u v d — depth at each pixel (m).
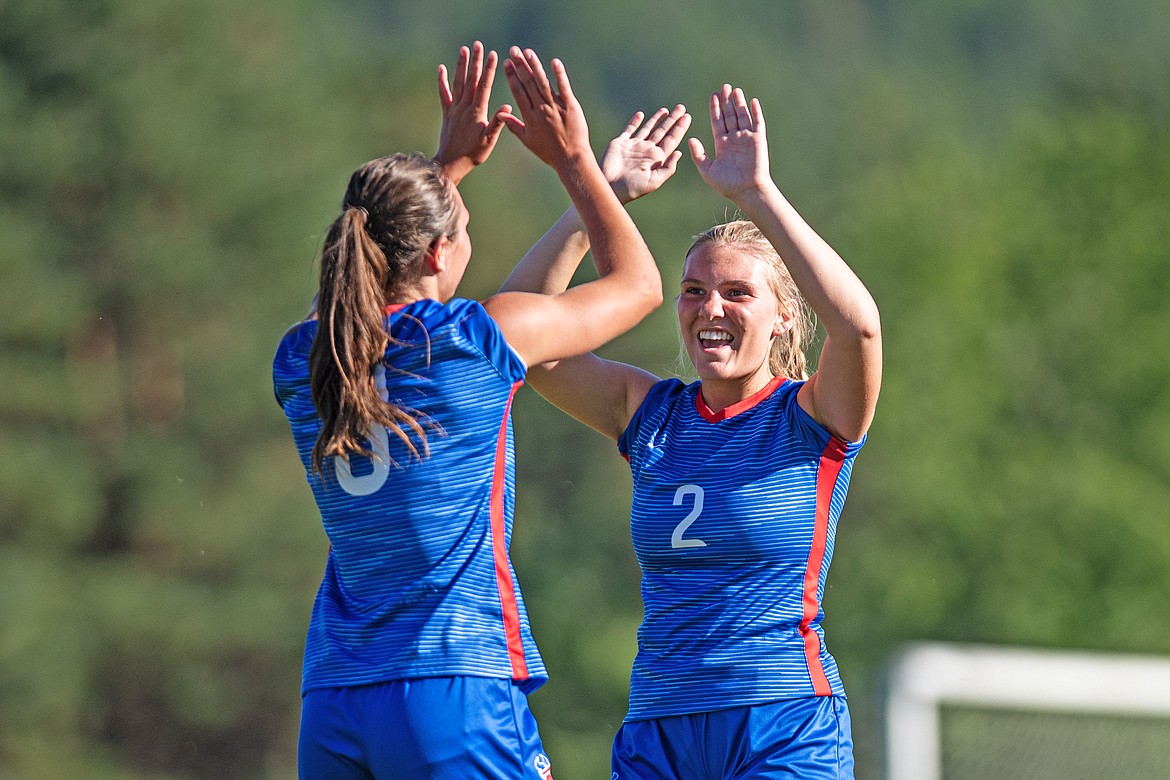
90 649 94.44
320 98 114.31
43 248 95.94
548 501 124.19
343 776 12.54
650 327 111.00
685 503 14.62
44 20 96.25
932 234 106.31
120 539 99.81
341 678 12.48
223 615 97.94
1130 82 114.25
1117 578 92.75
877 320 13.75
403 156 13.15
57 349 98.69
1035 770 23.33
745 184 13.68
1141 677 23.42
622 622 117.62
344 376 12.30
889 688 23.23
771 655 14.31
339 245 12.52
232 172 100.50
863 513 102.88
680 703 14.40
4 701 92.25
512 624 12.67
